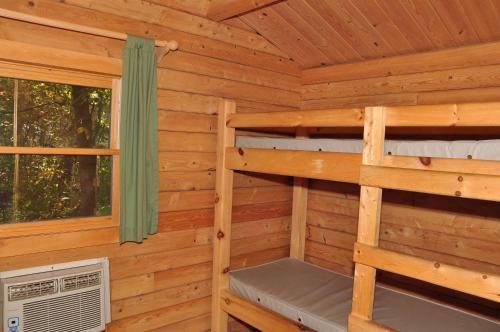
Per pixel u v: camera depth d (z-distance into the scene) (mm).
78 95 2312
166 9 2561
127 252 2510
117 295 2488
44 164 2230
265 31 3021
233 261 3141
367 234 1822
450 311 2246
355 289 1877
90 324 2260
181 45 2648
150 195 2506
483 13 2156
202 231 2867
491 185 1437
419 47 2664
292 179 3529
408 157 1730
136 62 2357
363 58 3021
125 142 2352
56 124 2252
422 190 1613
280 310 2375
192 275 2834
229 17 2736
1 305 2020
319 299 2402
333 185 3285
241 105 3033
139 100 2389
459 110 1518
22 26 2045
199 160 2807
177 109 2664
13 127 2125
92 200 2400
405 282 2770
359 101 3070
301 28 2857
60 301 2145
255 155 2475
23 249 2135
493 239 2393
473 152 1584
